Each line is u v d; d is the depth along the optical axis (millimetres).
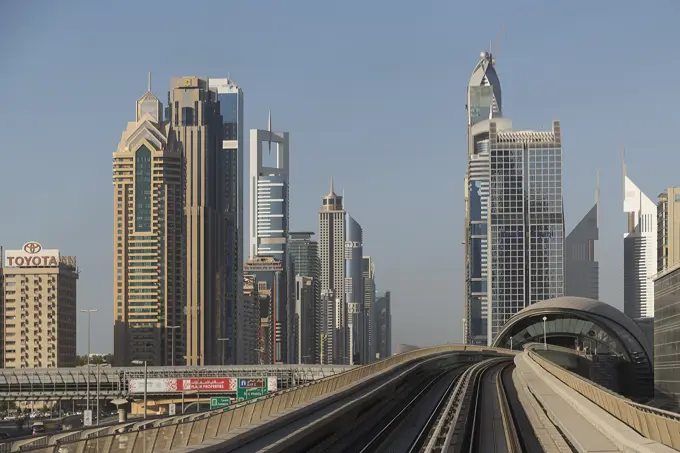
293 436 52844
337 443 63312
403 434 69375
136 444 40406
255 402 57875
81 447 36844
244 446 47562
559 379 115938
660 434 48469
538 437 63656
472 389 117688
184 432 45219
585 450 51781
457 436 62562
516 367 176000
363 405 85625
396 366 134000
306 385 76188
